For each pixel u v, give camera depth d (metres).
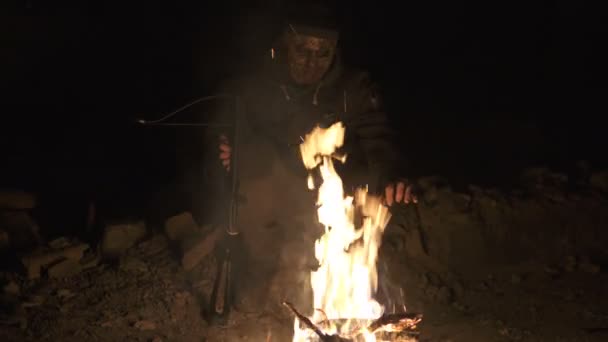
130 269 4.75
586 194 5.63
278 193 4.47
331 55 4.27
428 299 4.69
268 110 4.43
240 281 4.43
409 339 3.97
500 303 4.68
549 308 4.61
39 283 4.57
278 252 4.48
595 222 5.46
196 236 4.93
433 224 5.22
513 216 5.38
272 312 4.37
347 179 4.52
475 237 5.25
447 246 5.18
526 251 5.27
